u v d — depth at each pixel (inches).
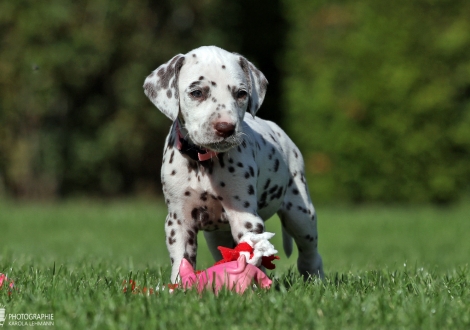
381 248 420.2
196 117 179.2
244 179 189.0
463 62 676.7
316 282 191.0
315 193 697.0
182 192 190.5
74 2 687.1
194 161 187.8
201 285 170.6
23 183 722.2
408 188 684.1
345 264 311.6
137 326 142.9
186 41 732.0
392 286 190.1
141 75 713.0
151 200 772.6
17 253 323.3
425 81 668.1
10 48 683.4
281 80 738.8
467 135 678.5
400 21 665.0
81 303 159.8
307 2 705.6
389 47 665.0
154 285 184.2
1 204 665.6
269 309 155.3
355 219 554.9
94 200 754.8
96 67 697.6
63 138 715.4
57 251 360.8
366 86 669.3
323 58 690.8
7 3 673.0
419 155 676.1
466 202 697.0
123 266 252.2
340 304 160.1
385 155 678.5
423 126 673.0
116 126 716.7
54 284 179.9
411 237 475.5
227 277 168.7
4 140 701.9
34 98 685.3
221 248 176.6
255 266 173.3
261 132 208.4
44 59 675.4
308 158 700.0
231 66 182.7
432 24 669.3
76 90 714.2
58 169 725.3
